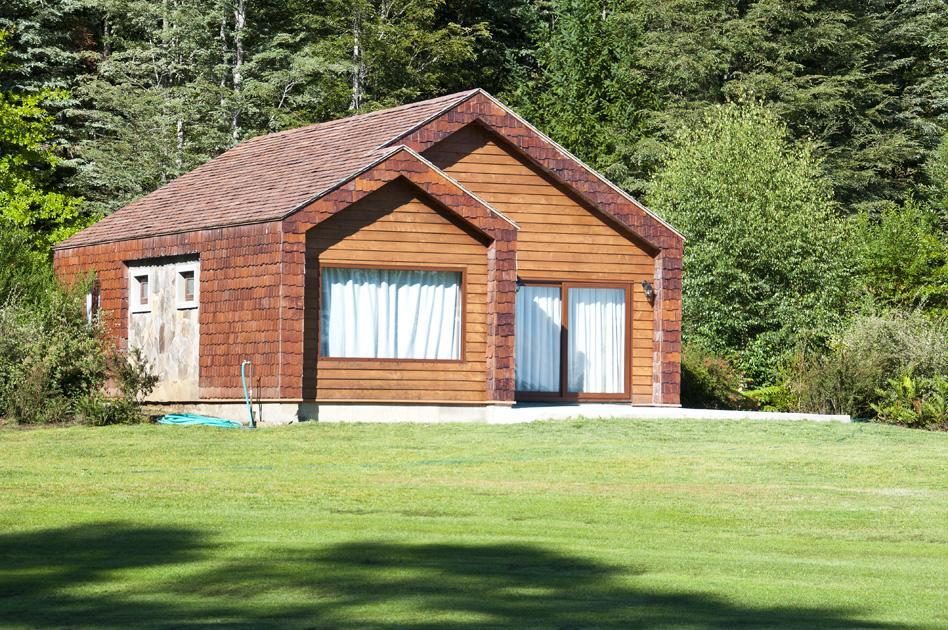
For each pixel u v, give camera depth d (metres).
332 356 25.52
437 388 26.09
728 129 39.91
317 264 25.33
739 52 57.28
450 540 12.54
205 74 52.56
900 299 43.78
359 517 14.03
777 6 56.78
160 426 23.70
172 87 52.16
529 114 54.31
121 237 29.50
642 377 29.59
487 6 61.72
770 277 38.03
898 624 8.91
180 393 27.61
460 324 26.44
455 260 26.28
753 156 38.62
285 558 11.30
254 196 27.36
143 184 49.41
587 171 28.91
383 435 22.66
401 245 25.94
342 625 8.37
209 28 53.75
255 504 14.89
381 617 8.69
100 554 11.45
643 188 51.84
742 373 37.19
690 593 9.97
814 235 37.78
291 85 52.88
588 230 29.28
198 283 27.14
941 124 60.34
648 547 12.54
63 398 24.64
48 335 25.17
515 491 16.33
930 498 16.39
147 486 16.33
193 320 27.31
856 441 22.84
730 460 19.75
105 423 24.11
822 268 37.91
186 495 15.54
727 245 37.38
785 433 23.64
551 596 9.67
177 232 27.55
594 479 17.59
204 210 28.17
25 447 20.62
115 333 29.55
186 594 9.57
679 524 14.16
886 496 16.55
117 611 8.87
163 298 28.39
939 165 53.88
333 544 12.15
